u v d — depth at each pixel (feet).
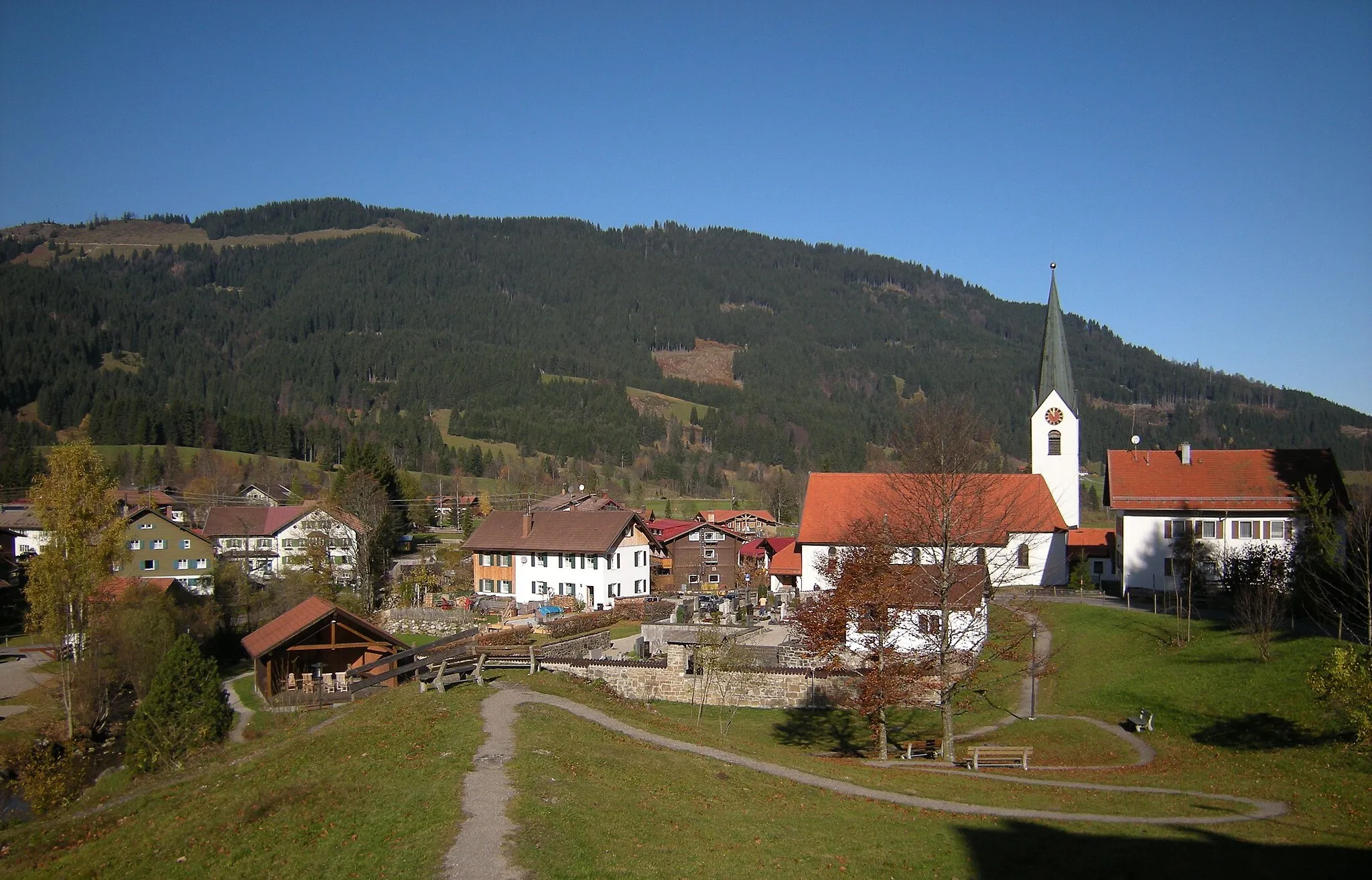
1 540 345.10
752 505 561.02
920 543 121.80
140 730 125.49
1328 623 157.89
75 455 175.73
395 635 234.99
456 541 407.23
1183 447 235.81
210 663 132.57
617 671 151.74
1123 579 229.86
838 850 70.03
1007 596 208.64
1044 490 247.09
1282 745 112.27
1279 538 219.41
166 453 555.28
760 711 145.59
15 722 164.96
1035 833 76.89
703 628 175.01
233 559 328.70
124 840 80.28
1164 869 68.18
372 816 72.64
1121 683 148.25
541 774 79.56
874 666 118.62
